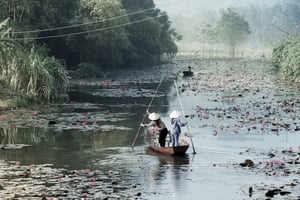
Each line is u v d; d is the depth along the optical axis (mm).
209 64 139000
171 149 28078
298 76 75688
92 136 33562
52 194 20828
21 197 20406
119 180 23188
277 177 23719
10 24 67125
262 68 117062
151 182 22922
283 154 28531
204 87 68812
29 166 25453
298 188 21938
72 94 59219
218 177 23781
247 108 47094
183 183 22859
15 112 42688
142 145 31031
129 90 65250
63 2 87875
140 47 127062
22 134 33906
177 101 53125
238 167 25656
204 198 20812
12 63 47719
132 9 126062
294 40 92188
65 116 41719
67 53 94125
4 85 47812
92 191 21359
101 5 93625
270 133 34781
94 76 87188
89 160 27016
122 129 36250
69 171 24625
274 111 45062
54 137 33094
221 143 31531
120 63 111438
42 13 83812
